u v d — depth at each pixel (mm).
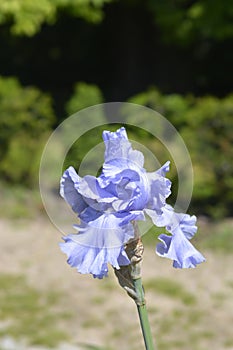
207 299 8039
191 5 13586
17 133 12148
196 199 10992
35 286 8312
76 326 7309
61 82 19109
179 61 15875
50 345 6844
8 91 12234
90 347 5609
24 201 11414
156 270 8852
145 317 2225
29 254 9422
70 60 18891
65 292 8141
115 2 15836
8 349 6672
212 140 10867
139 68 16469
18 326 7238
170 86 15953
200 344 6953
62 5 12664
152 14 15891
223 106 10828
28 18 12484
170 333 7195
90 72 18953
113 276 8680
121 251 2105
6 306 7719
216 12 12789
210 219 10797
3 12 12469
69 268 8938
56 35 18156
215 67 16172
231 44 15898
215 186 10898
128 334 7176
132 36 16391
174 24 13289
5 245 9695
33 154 11945
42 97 12453
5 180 12125
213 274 8797
